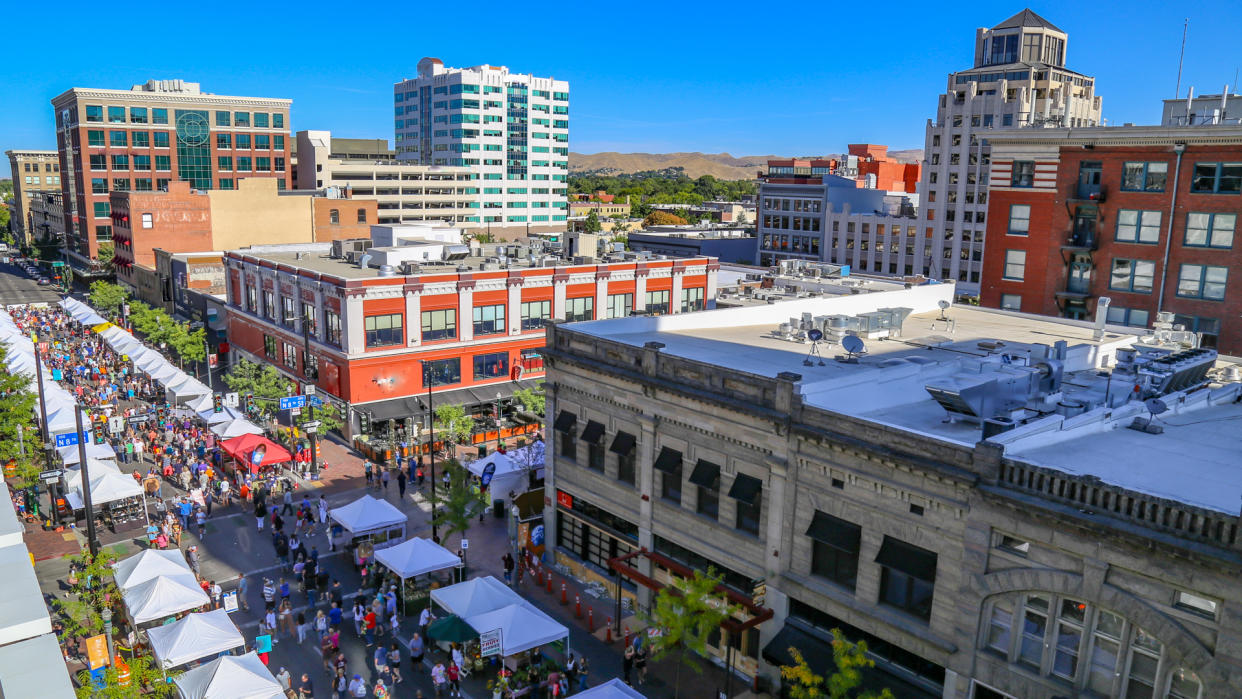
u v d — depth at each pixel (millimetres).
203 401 54750
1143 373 31031
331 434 57562
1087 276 50812
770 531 28078
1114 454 24047
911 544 24312
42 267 158750
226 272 73312
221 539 41000
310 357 59594
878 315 39719
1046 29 134500
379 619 32719
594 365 33812
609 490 34875
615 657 31391
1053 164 51406
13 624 19109
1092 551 20234
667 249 142375
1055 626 21438
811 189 138875
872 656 25922
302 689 28578
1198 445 25234
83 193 137250
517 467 45750
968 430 26438
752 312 43250
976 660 22938
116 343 72375
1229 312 44844
